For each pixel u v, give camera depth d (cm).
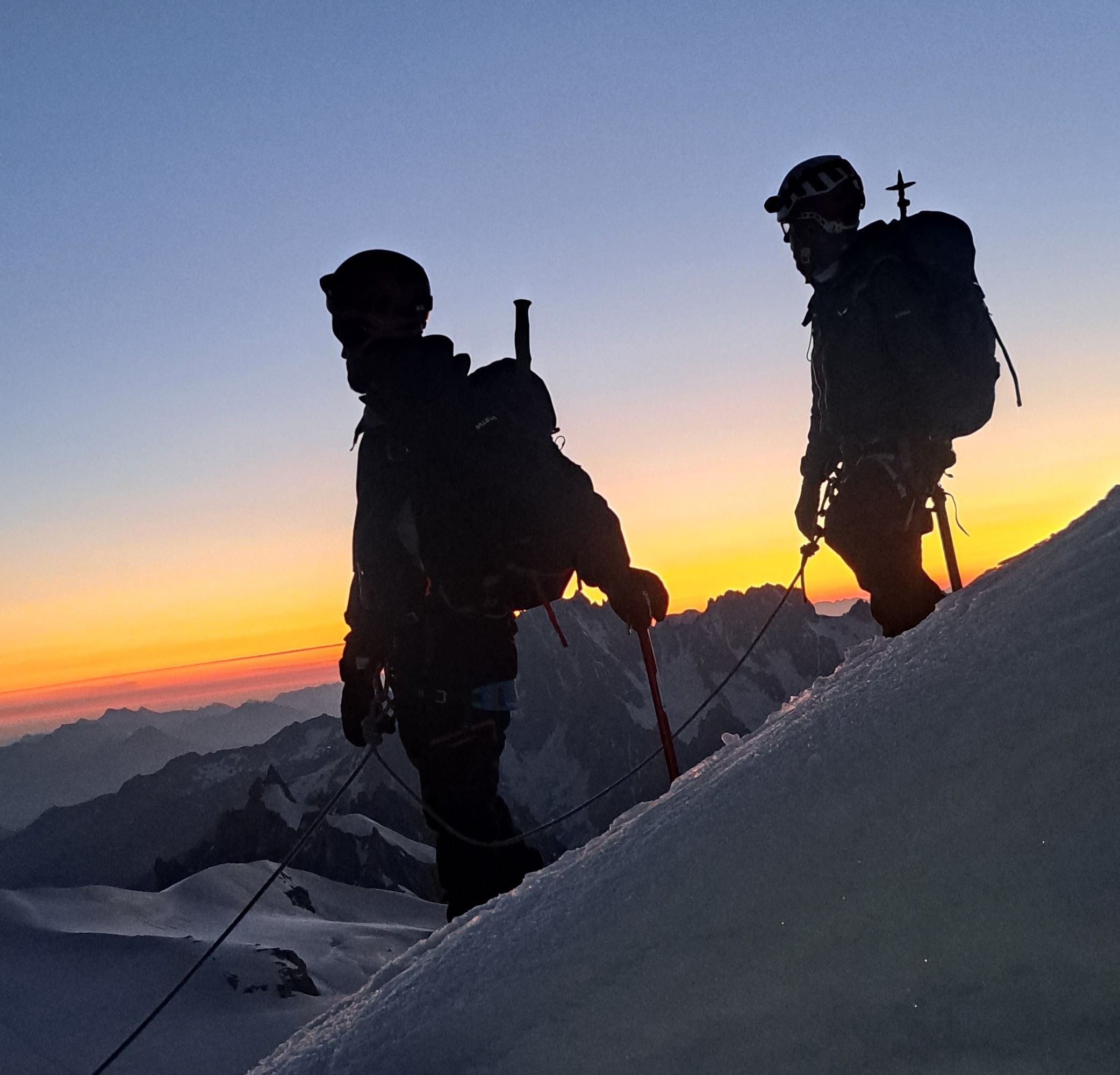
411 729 462
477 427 445
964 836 146
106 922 8525
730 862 173
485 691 455
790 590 505
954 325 460
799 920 152
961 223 479
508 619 463
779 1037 136
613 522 451
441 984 198
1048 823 138
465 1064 168
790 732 210
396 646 461
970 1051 119
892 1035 127
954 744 164
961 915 135
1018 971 124
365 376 459
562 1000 168
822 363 488
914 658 210
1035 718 157
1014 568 226
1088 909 125
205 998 6556
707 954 157
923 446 468
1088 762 143
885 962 136
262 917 10512
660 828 204
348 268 456
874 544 473
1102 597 176
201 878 11531
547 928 194
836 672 275
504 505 441
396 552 457
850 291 479
